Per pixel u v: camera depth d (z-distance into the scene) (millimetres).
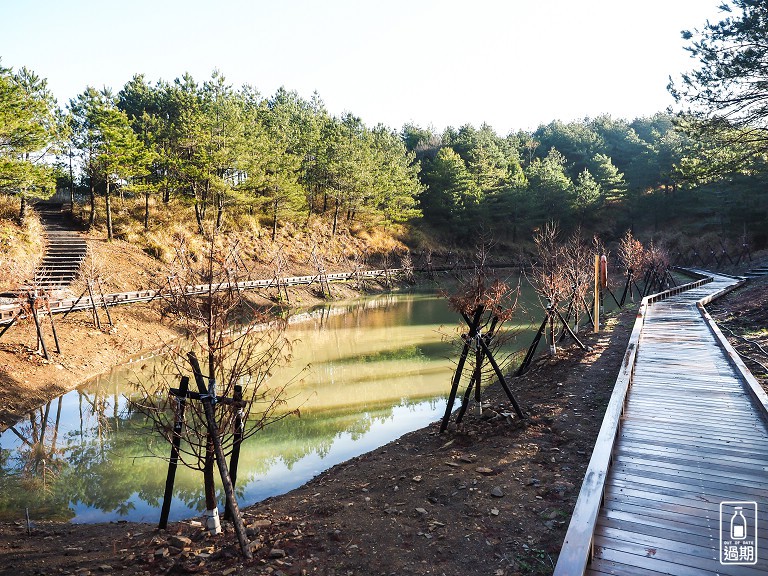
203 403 5551
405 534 5434
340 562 4914
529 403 9984
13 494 8648
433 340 21734
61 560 5445
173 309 6078
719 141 19250
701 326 15922
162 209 38594
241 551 5098
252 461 9641
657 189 63719
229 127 36594
